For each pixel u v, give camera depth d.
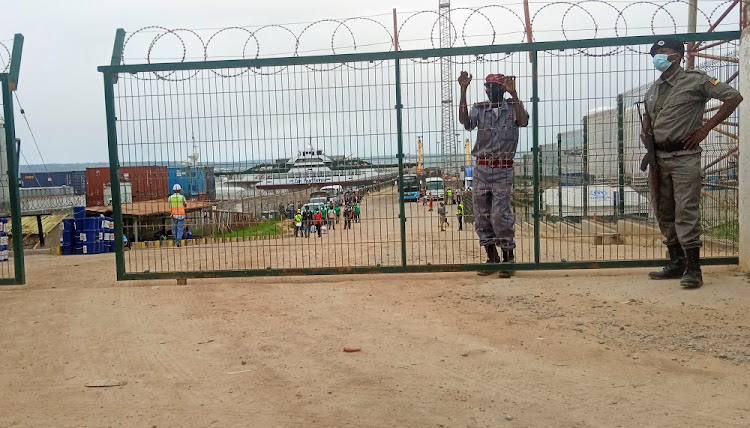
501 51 7.70
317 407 4.01
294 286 7.83
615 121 8.73
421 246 11.30
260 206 8.85
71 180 29.50
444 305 6.51
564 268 7.73
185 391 4.39
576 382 4.26
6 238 10.70
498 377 4.41
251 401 4.15
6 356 5.36
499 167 7.89
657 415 3.70
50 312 6.92
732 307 5.88
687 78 6.53
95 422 3.92
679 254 7.13
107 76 8.09
